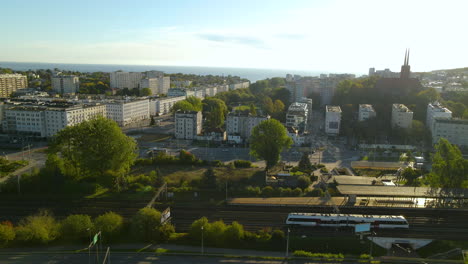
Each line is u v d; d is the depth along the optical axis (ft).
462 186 428.97
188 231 364.17
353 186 449.06
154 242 338.54
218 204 424.46
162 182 474.08
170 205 419.95
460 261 311.47
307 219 367.66
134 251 321.93
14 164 579.89
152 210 351.25
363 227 325.21
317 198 442.50
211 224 341.82
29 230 325.01
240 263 307.58
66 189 447.83
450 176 430.61
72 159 493.36
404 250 342.44
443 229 367.25
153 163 583.17
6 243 322.55
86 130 482.28
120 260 306.55
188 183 484.33
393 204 423.64
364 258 320.09
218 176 510.17
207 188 472.85
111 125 485.56
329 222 365.81
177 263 304.50
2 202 418.92
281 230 362.33
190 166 574.56
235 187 471.21
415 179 506.48
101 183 461.78
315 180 533.96
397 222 362.53
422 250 342.85
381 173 576.61
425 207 412.98
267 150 555.28
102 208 408.05
